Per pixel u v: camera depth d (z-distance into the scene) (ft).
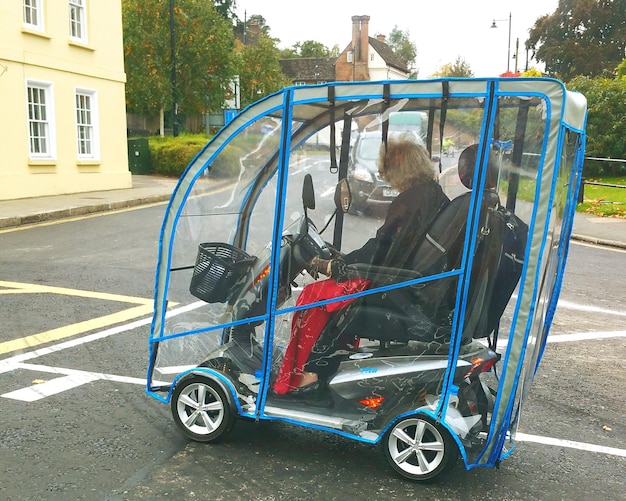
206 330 12.46
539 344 11.76
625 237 42.47
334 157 11.64
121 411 13.93
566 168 10.78
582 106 11.34
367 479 11.21
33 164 53.06
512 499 10.75
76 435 12.69
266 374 11.94
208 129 101.40
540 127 9.86
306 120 11.57
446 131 10.69
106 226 42.09
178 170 82.58
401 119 11.02
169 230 12.39
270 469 11.48
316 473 11.39
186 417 12.51
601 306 24.93
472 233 10.39
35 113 53.98
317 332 11.73
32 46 52.39
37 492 10.54
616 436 13.51
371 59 229.86
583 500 10.84
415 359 11.22
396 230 11.09
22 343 18.48
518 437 13.28
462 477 11.43
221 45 109.40
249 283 12.14
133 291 24.77
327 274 11.62
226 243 12.77
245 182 12.37
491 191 10.68
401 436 11.12
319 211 11.83
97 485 10.80
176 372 12.94
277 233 11.52
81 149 60.23
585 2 164.14
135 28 103.24
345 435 11.43
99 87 61.26
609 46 164.55
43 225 42.24
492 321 11.00
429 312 11.00
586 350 19.47
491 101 9.88
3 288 24.84
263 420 12.60
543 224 9.71
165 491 10.67
